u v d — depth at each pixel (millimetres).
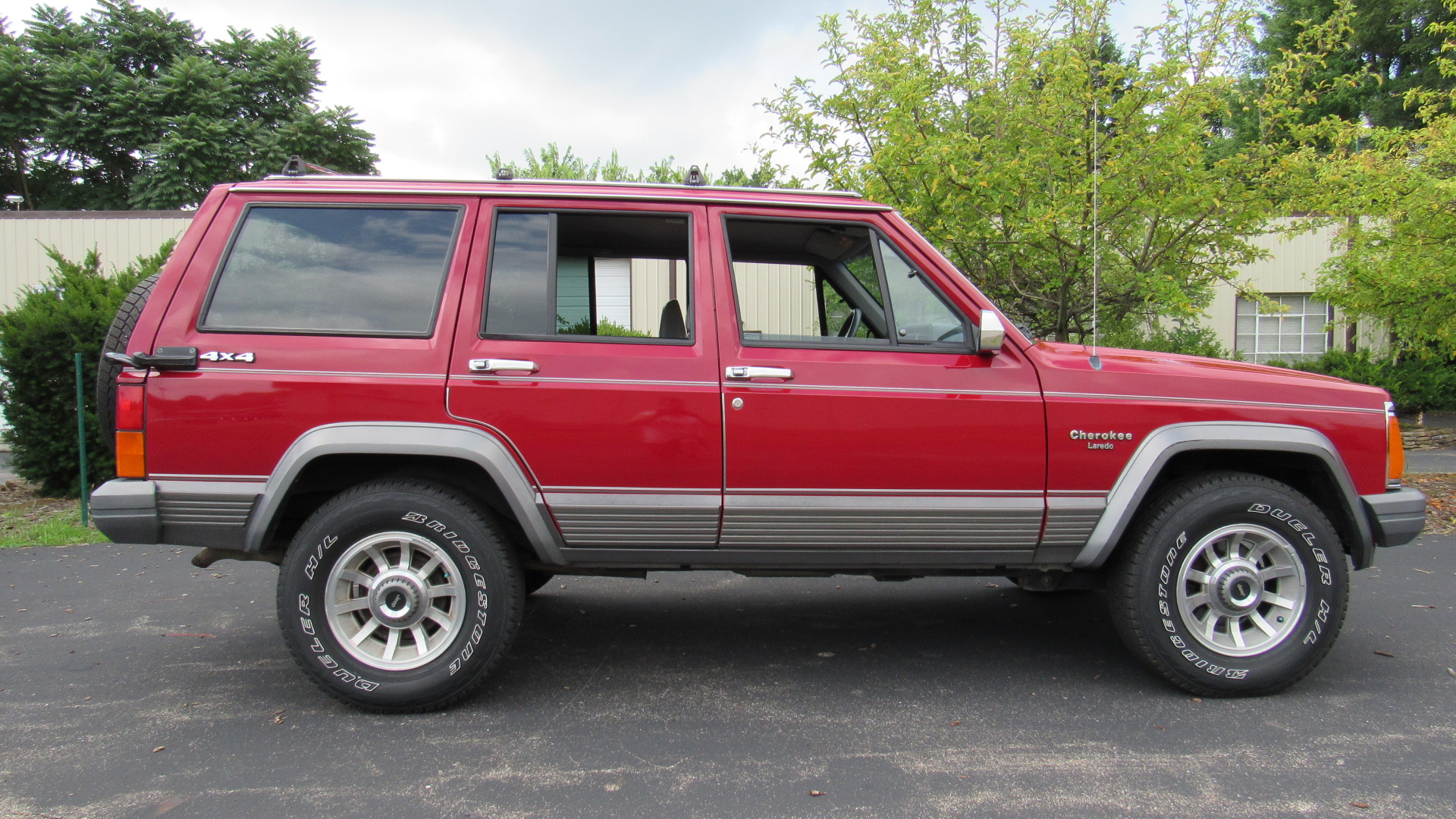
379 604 3117
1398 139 7832
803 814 2453
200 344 3066
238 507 3035
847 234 3441
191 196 28031
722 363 3186
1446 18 22516
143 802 2521
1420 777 2662
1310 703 3264
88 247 14578
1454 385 14930
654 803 2520
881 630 4242
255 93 31609
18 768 2730
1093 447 3242
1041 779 2664
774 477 3176
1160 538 3238
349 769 2736
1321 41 6652
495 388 3098
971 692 3402
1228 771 2705
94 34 32812
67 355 7824
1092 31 6270
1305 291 15805
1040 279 7516
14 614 4465
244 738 2967
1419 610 4469
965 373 3238
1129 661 3785
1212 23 6086
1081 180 6316
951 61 6969
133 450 3033
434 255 3225
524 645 4008
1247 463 3549
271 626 4270
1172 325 13945
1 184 32719
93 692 3395
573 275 3646
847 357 3229
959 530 3242
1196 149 6238
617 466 3145
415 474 3262
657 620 4398
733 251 3645
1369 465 3367
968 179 6246
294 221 3219
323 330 3119
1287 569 3287
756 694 3395
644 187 3340
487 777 2680
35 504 7754
